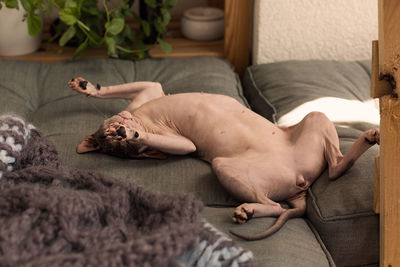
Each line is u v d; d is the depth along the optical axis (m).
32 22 1.85
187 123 1.44
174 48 2.19
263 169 1.26
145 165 1.41
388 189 1.04
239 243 1.11
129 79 1.88
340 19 2.00
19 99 1.74
